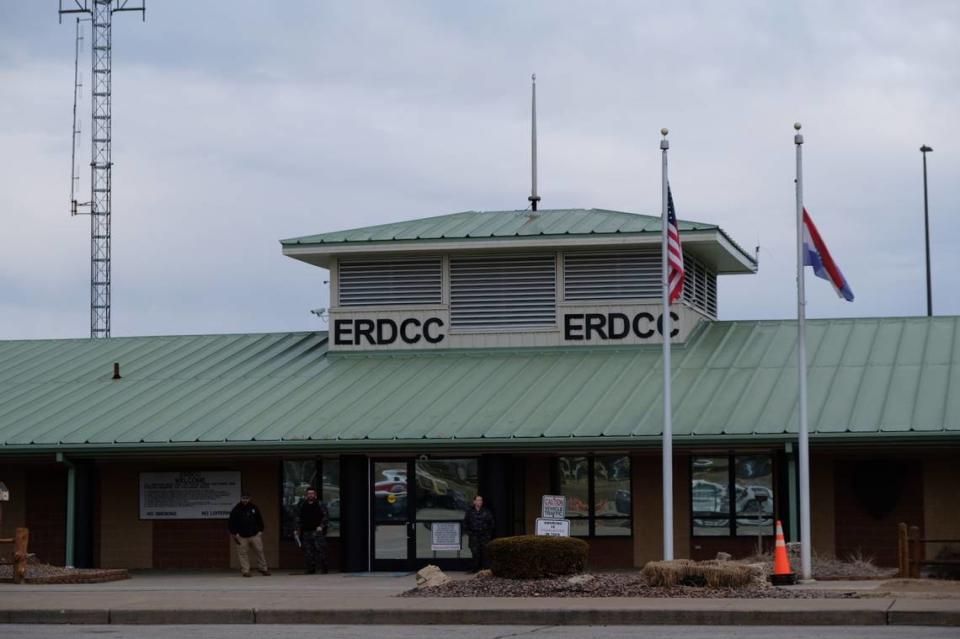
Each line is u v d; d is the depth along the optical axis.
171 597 23.80
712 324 34.28
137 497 33.72
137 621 21.50
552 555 23.91
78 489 32.06
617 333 33.16
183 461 33.59
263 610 21.20
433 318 34.25
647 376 31.44
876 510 29.44
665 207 26.03
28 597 24.09
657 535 30.55
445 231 34.53
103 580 28.84
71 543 31.88
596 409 29.95
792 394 29.44
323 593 24.52
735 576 22.34
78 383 34.97
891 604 19.91
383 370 33.59
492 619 20.38
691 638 17.58
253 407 32.12
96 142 59.91
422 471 31.19
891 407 28.25
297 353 35.56
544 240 33.28
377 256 34.66
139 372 35.34
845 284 24.78
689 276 34.00
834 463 29.78
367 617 20.81
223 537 33.25
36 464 34.56
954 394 28.48
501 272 34.09
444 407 30.98
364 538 31.05
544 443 29.00
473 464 30.97
